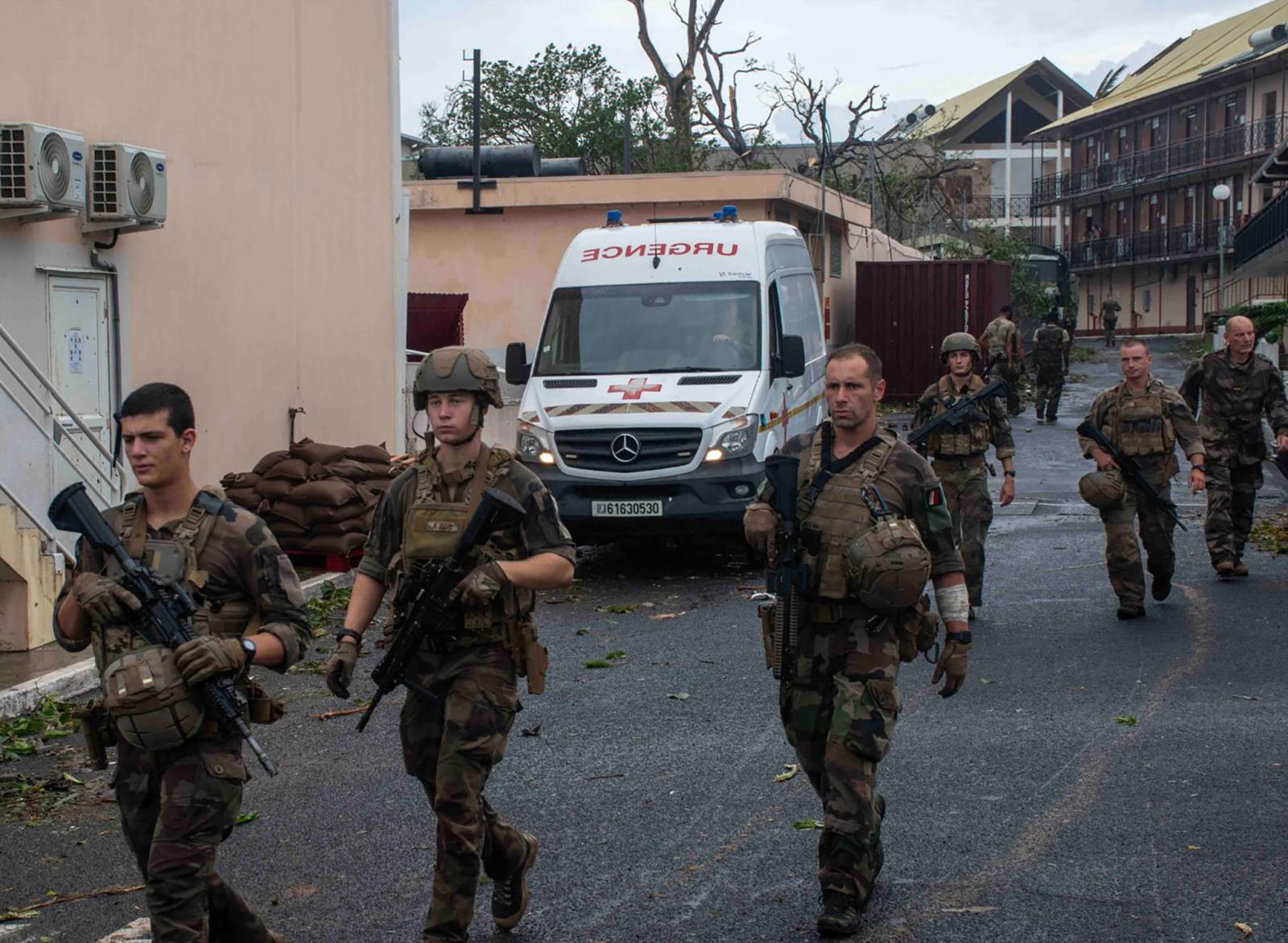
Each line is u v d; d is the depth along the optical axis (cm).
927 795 611
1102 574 1162
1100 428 998
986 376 2548
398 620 449
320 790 648
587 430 1193
